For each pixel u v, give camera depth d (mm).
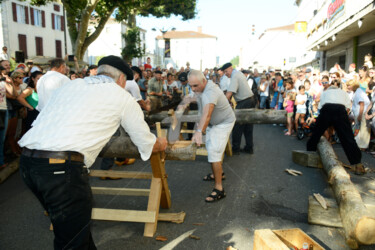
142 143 2273
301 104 7961
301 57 27406
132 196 4141
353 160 4992
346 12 10719
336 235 3111
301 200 3984
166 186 3543
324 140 5793
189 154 3195
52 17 32500
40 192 1947
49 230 3256
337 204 3492
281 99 10891
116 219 3129
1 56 14672
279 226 3299
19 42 28312
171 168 5430
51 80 3926
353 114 6918
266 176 4941
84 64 16484
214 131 3973
